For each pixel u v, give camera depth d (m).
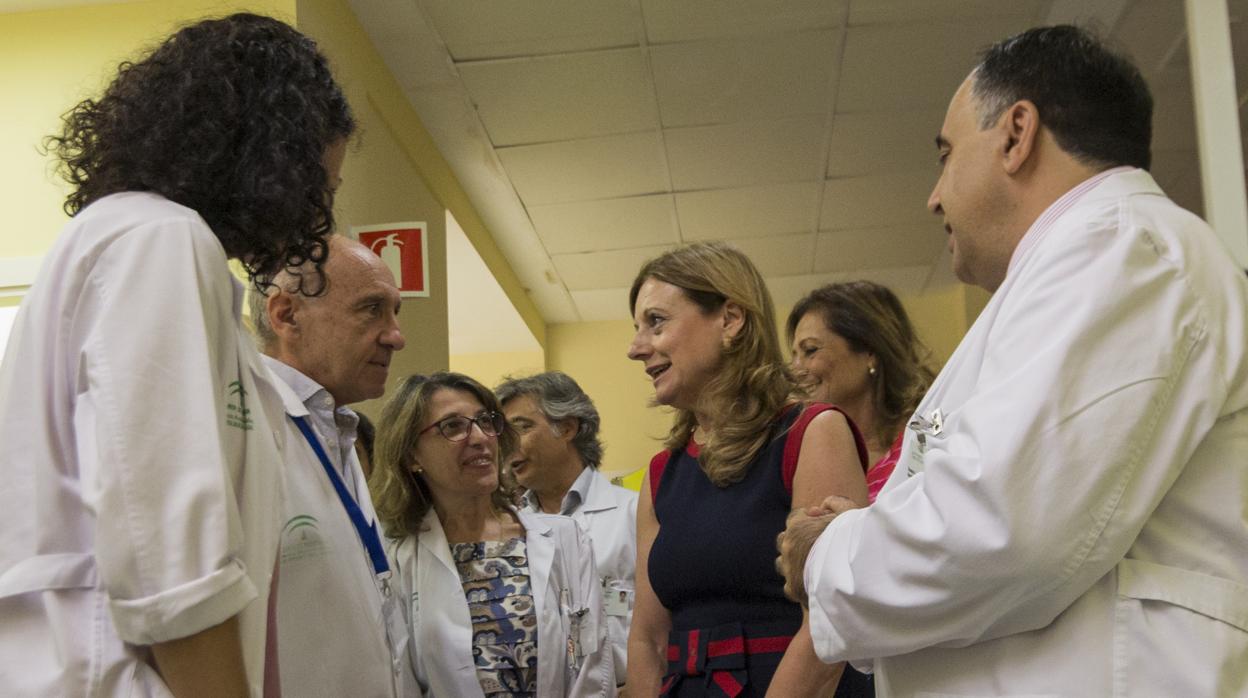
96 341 1.09
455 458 2.75
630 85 5.36
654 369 2.01
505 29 4.87
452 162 6.19
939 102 5.54
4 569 1.08
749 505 1.82
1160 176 6.04
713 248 2.03
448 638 2.60
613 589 3.38
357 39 4.73
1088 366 1.10
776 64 5.17
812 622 1.27
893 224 7.19
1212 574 1.11
